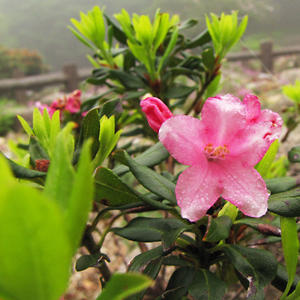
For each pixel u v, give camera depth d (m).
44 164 0.13
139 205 0.15
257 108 0.13
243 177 0.12
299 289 0.12
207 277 0.13
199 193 0.12
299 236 0.18
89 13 0.26
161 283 0.33
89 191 0.06
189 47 0.28
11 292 0.06
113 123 0.13
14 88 1.62
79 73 1.81
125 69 0.27
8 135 1.12
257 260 0.13
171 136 0.12
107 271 0.19
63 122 0.28
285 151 0.50
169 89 0.26
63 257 0.05
